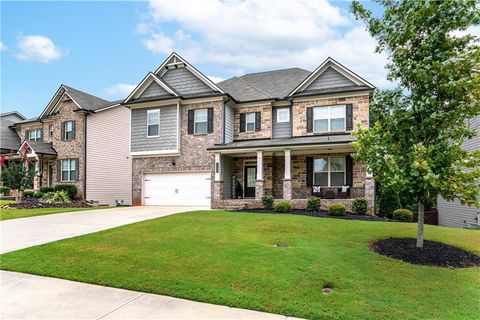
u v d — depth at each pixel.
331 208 12.49
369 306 4.01
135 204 18.05
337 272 5.10
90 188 21.84
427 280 4.86
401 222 10.70
